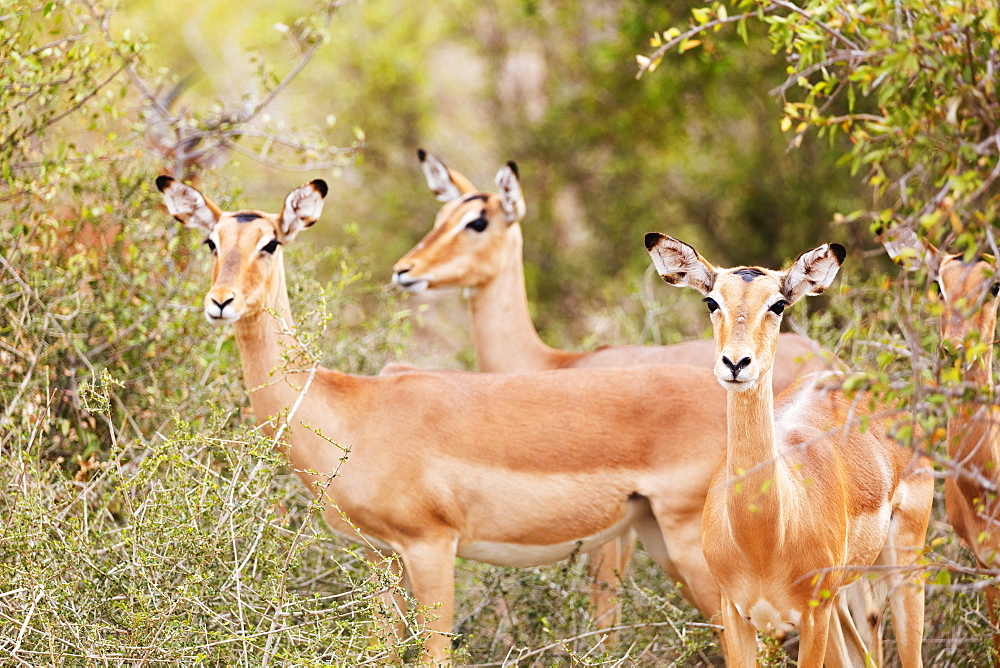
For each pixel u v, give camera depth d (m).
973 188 7.80
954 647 11.53
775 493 9.12
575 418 11.32
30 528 9.98
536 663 11.34
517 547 11.52
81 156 14.09
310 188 11.95
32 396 12.73
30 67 12.80
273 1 28.92
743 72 23.62
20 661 9.12
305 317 12.82
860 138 8.65
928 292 8.92
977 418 7.96
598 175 25.56
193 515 9.61
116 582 9.89
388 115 26.58
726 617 9.96
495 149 26.80
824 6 8.77
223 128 15.82
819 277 9.41
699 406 11.22
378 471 11.25
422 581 11.26
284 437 11.46
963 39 8.45
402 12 27.72
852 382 7.68
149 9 29.27
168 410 13.16
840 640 10.67
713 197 24.53
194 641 9.26
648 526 11.82
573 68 25.84
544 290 24.36
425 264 15.40
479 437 11.30
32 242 13.80
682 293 22.58
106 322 13.55
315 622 9.66
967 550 11.95
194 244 14.67
